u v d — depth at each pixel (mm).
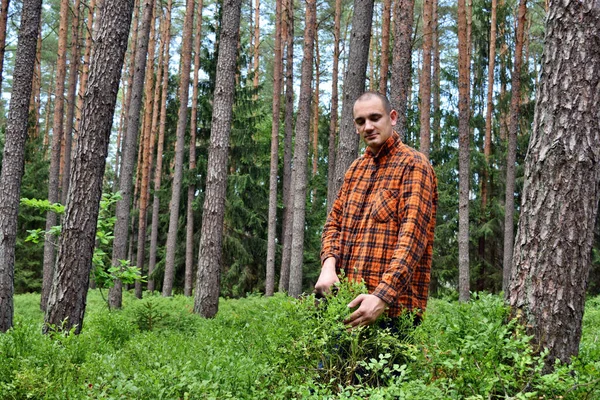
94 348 5180
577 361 2977
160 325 8047
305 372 3031
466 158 15758
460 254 15570
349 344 2928
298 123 16469
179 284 25359
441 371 3047
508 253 18016
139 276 9141
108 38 6879
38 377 3904
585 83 3418
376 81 27844
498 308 3348
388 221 3059
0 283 8117
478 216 23641
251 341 4895
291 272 15680
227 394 3061
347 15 31672
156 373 3439
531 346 3145
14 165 8406
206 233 10789
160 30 27359
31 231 8609
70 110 20766
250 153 24797
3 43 13508
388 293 2775
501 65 24984
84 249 6797
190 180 23078
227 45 11125
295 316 3119
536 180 3471
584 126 3400
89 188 6832
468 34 23750
